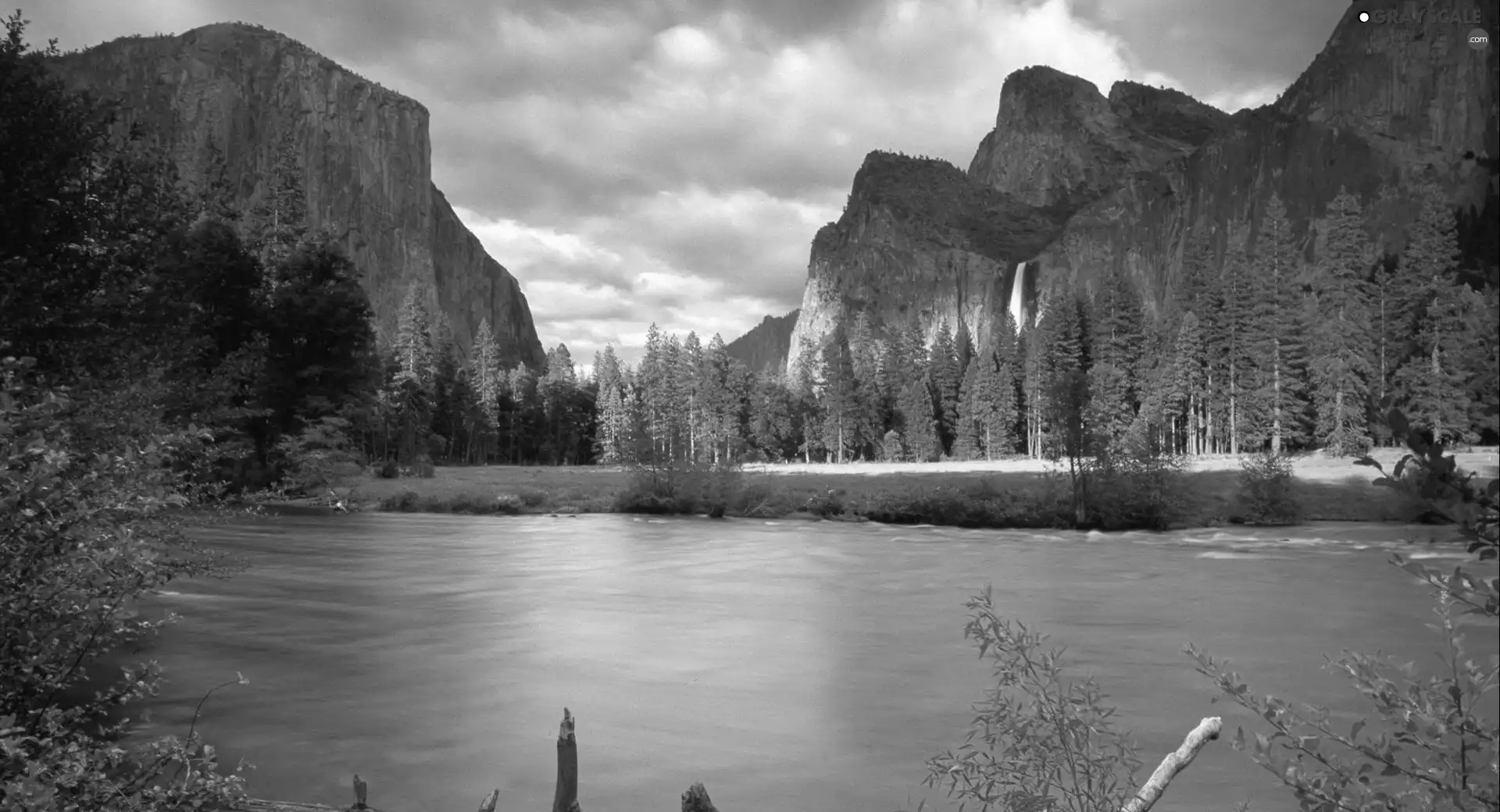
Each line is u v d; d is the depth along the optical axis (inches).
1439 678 103.0
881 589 780.0
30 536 173.3
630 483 1782.7
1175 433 4015.8
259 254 2134.6
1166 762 139.9
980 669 485.7
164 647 513.3
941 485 1697.8
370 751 346.9
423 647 533.3
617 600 716.7
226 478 1574.8
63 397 183.2
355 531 1294.3
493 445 5689.0
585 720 391.5
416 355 5014.8
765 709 406.9
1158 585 807.1
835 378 5472.4
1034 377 4923.7
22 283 410.6
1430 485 85.2
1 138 454.6
